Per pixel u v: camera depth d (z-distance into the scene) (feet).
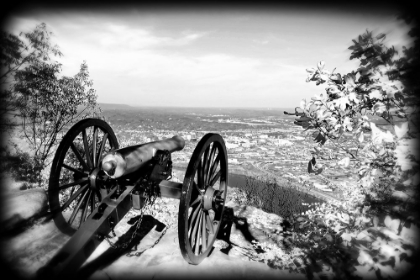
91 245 6.09
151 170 8.16
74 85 11.86
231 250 8.66
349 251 4.59
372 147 4.80
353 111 5.18
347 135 5.19
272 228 10.50
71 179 10.72
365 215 4.50
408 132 4.02
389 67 4.25
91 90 12.44
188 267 7.37
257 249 8.76
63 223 7.48
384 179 4.52
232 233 10.06
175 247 8.39
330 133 5.25
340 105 4.68
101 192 7.91
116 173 6.97
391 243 3.98
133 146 8.01
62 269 5.28
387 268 3.79
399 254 3.82
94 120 8.36
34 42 10.24
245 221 11.05
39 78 10.64
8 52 9.58
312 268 4.97
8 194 8.16
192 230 7.39
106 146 12.42
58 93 11.29
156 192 8.14
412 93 4.10
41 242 6.93
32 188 9.11
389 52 4.19
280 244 8.87
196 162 6.78
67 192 10.64
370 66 4.43
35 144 10.71
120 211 7.05
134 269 7.11
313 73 5.24
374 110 4.58
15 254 6.29
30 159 10.18
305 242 6.25
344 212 5.48
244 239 9.57
